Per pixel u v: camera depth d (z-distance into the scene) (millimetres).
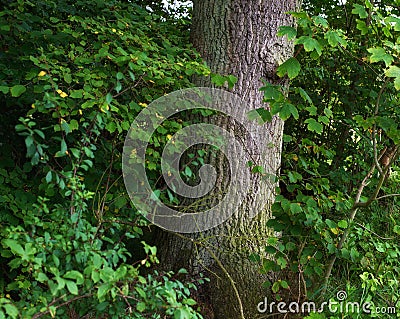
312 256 3268
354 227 3465
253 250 3664
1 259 2996
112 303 2152
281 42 3748
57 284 1870
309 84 5863
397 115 4828
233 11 3693
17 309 1826
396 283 3490
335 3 5762
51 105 2424
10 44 3350
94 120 2670
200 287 3564
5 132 3336
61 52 3023
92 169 3281
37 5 3516
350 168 5711
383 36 3912
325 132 5816
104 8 3818
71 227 2299
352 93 5570
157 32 3910
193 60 3549
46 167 2635
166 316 2490
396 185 5062
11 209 2943
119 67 3188
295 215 3180
